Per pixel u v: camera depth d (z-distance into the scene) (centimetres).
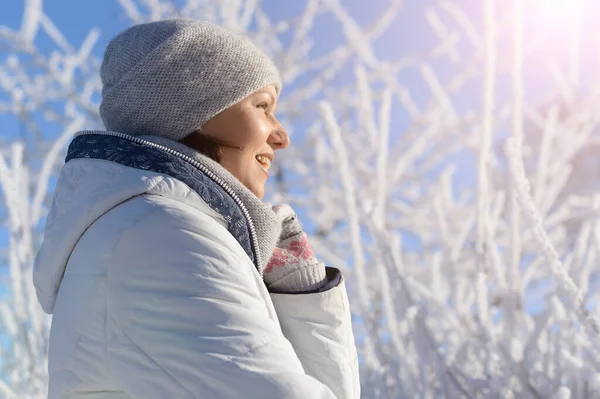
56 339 84
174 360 74
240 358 74
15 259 234
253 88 101
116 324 78
